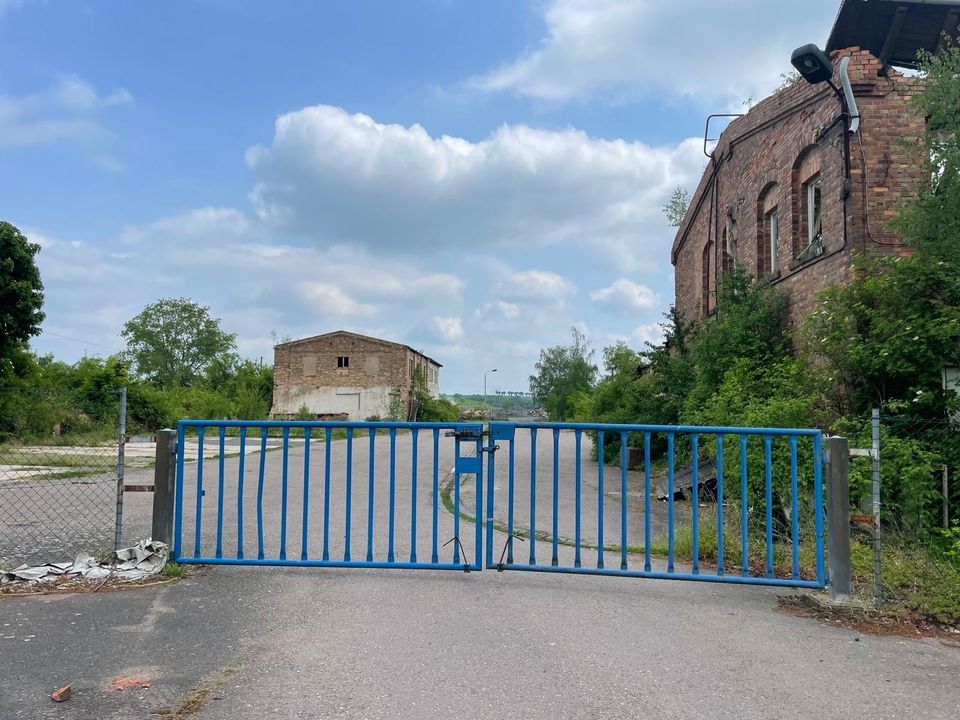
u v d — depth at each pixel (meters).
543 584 5.87
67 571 5.80
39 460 9.92
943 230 8.66
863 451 5.48
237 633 4.57
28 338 24.08
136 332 74.25
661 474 13.60
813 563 6.65
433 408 62.38
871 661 4.31
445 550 7.36
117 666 4.00
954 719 3.53
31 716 3.38
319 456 21.09
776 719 3.50
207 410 44.44
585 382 70.69
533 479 6.09
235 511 9.83
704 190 18.28
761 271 14.29
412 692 3.72
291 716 3.42
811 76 9.98
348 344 56.59
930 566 6.02
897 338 8.59
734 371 11.79
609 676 3.98
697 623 4.97
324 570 6.16
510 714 3.48
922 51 9.45
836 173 10.74
